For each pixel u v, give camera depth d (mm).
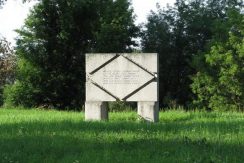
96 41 58844
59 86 57344
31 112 24625
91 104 19141
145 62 18859
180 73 68438
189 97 67250
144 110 18719
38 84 58344
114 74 19078
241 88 60719
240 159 9023
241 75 60844
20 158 9281
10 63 55844
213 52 62312
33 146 10562
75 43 58188
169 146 10602
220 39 63531
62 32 57375
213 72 62344
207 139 11570
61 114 22078
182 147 10344
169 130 13773
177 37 68938
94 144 10898
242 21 63531
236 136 12125
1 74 56781
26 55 58375
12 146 10586
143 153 9719
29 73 58156
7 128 14156
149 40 69500
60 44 58125
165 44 68625
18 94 58500
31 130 13594
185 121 17641
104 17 60312
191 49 69062
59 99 58094
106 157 9180
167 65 68188
